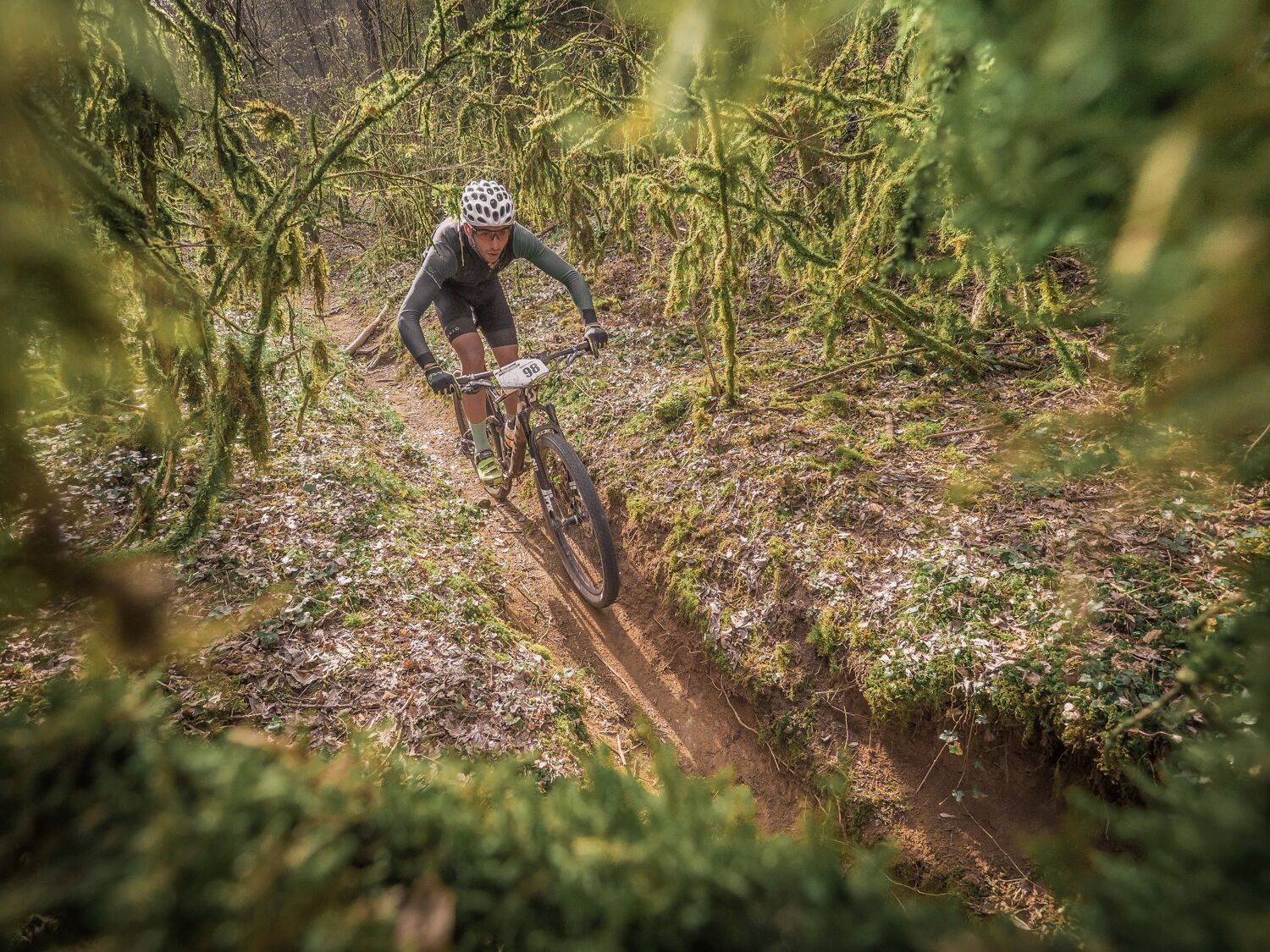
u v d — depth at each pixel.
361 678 2.95
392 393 7.79
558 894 0.61
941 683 2.91
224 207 2.46
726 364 4.76
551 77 5.76
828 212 5.26
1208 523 2.97
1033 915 2.45
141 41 1.81
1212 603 2.66
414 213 9.06
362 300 10.59
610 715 3.68
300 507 4.09
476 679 3.17
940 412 4.34
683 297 4.87
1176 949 0.49
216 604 3.18
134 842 0.59
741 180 4.16
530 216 6.27
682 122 2.93
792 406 4.73
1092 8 0.42
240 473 4.23
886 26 3.79
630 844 0.66
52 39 0.98
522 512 5.30
